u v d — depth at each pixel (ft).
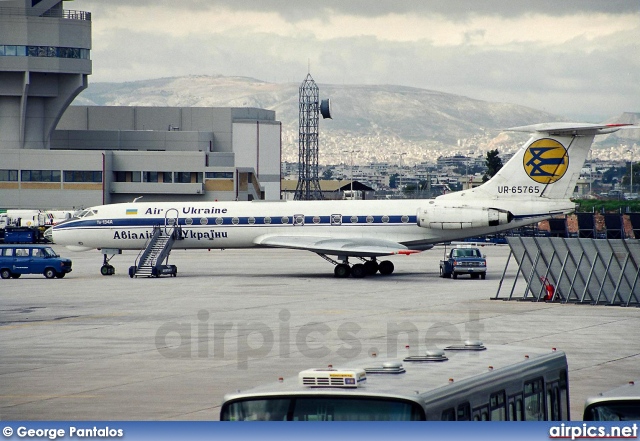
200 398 153.48
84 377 171.83
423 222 378.12
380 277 380.37
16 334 225.56
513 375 100.48
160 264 386.11
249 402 88.63
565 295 290.76
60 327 236.43
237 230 391.45
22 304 288.30
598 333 219.41
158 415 142.31
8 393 159.02
